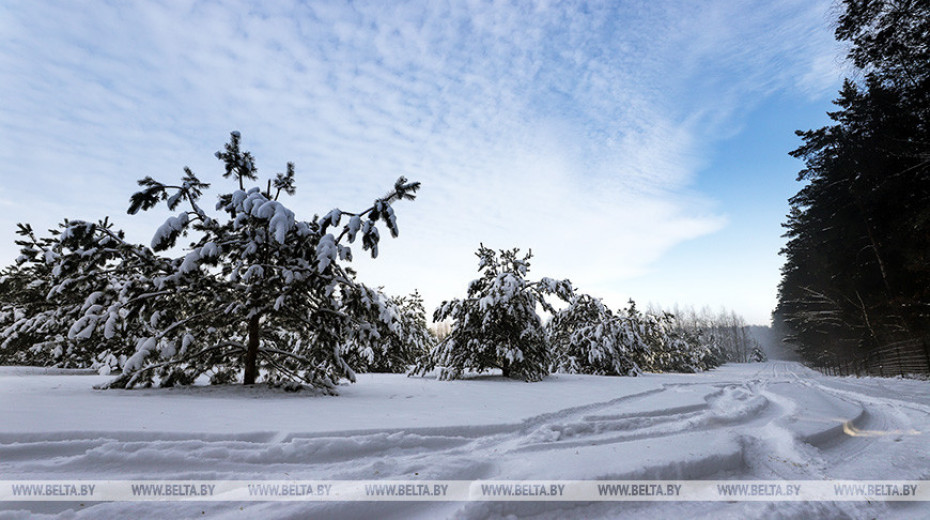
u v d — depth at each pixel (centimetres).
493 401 720
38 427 361
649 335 2455
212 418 462
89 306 905
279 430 402
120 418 432
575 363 2088
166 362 784
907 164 1669
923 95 1488
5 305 1461
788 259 4225
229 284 870
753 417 658
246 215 816
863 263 2266
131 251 844
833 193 2359
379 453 385
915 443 496
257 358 911
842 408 706
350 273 973
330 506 260
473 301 1620
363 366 2078
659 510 295
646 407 689
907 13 1311
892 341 2255
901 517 290
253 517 242
